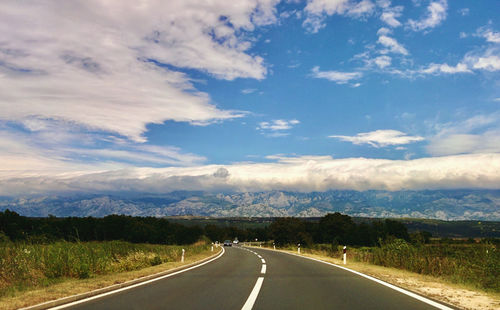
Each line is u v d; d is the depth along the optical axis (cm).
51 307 729
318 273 1447
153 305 752
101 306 739
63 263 1260
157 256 2045
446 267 1467
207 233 14788
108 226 7700
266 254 3294
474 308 746
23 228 5072
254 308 721
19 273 1177
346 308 722
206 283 1128
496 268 1168
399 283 1129
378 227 8212
